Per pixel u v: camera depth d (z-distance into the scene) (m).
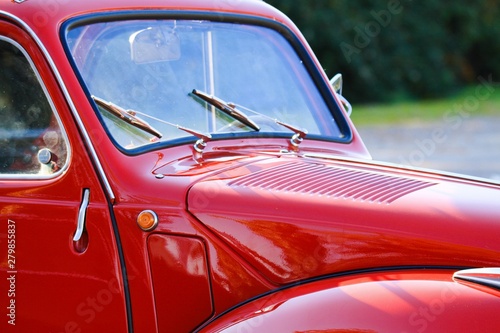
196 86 4.47
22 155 4.05
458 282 3.43
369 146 17.20
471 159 15.17
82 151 3.91
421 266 3.62
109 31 4.28
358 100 28.03
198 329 3.79
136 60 4.31
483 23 30.84
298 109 4.89
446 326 3.29
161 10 4.52
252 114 4.64
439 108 25.78
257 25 4.99
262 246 3.75
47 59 4.03
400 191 3.89
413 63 28.81
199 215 3.79
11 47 4.11
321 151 4.73
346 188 3.92
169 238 3.78
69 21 4.16
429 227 3.64
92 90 4.09
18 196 3.99
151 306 3.80
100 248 3.83
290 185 3.92
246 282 3.76
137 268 3.80
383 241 3.65
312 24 26.92
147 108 4.23
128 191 3.85
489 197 3.88
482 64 31.33
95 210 3.85
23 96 4.08
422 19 29.05
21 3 4.14
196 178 3.93
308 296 3.55
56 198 3.92
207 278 3.77
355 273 3.67
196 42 4.60
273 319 3.50
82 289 3.87
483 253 3.56
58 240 3.89
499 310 3.30
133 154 3.99
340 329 3.38
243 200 3.81
